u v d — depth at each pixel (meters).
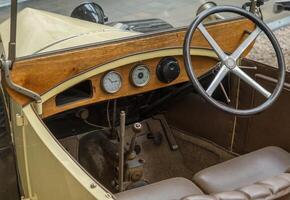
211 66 2.06
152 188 1.68
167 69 1.92
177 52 1.92
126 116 2.36
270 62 2.89
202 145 2.46
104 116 2.24
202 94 1.74
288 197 1.50
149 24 2.12
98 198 1.20
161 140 2.48
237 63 1.88
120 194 1.63
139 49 1.82
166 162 2.46
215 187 1.76
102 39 1.81
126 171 1.99
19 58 1.58
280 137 2.08
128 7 2.37
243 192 1.39
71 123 2.20
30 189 1.83
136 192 1.65
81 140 2.23
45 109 1.71
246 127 2.22
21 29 1.90
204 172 1.83
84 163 2.19
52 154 1.39
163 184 1.71
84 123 2.23
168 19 2.18
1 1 2.02
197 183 1.79
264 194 1.40
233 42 2.06
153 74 1.94
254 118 2.16
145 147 2.43
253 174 1.84
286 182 1.48
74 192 1.32
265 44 3.16
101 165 2.15
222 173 1.82
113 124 2.25
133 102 2.33
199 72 2.06
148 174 2.39
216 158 2.42
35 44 1.78
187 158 2.51
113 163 2.08
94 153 2.20
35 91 1.65
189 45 1.75
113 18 2.25
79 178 1.28
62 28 1.92
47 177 1.52
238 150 2.31
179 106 2.47
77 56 1.68
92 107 2.20
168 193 1.66
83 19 2.21
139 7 2.36
